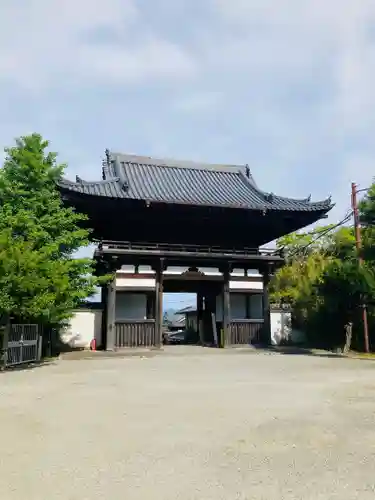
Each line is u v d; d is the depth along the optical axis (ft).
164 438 22.91
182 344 117.39
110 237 96.12
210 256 93.40
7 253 55.42
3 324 58.08
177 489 16.21
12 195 74.18
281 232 106.22
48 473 17.90
